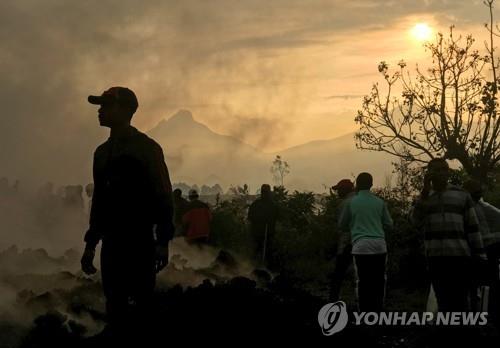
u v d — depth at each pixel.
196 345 6.54
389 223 10.13
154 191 5.38
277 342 7.10
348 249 11.28
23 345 6.56
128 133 5.49
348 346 7.67
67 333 6.66
